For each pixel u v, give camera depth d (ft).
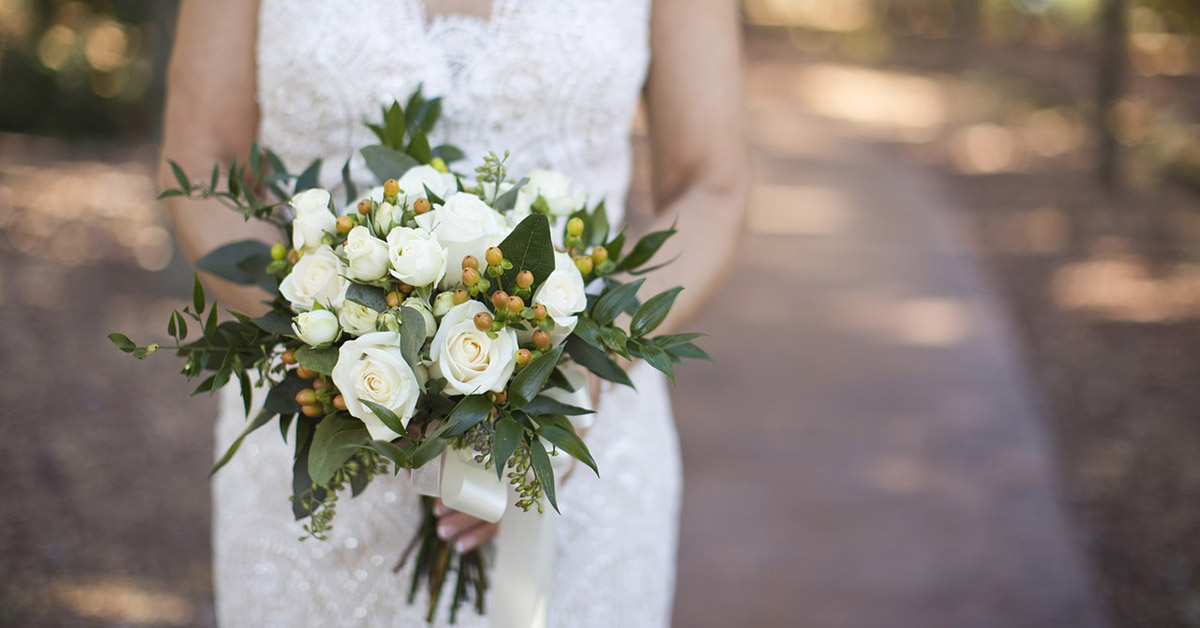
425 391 4.23
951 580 12.85
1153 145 39.75
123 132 35.53
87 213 26.09
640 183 32.58
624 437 5.87
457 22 5.34
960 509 14.70
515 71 5.33
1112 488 15.48
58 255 22.70
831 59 80.43
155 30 22.24
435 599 5.45
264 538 5.65
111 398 16.21
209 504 13.67
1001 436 17.26
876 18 104.27
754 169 6.12
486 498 4.65
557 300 4.25
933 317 23.65
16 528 12.64
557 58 5.32
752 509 14.43
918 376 19.93
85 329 18.74
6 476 13.76
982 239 31.07
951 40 84.99
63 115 34.55
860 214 33.50
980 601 12.42
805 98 60.90
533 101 5.39
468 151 5.45
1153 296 24.98
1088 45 83.66
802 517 14.28
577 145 5.53
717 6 5.74
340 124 5.36
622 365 5.15
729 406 18.07
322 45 5.20
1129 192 35.99
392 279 4.31
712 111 5.73
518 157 5.48
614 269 4.92
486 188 4.97
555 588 5.68
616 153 5.77
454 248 4.28
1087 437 17.38
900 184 38.83
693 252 5.49
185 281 20.51
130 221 25.59
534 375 4.16
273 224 5.17
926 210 34.63
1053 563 13.35
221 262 4.83
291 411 4.48
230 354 4.32
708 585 12.54
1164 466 16.25
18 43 36.58
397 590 5.56
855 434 17.12
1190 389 19.31
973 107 56.85
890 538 13.82
